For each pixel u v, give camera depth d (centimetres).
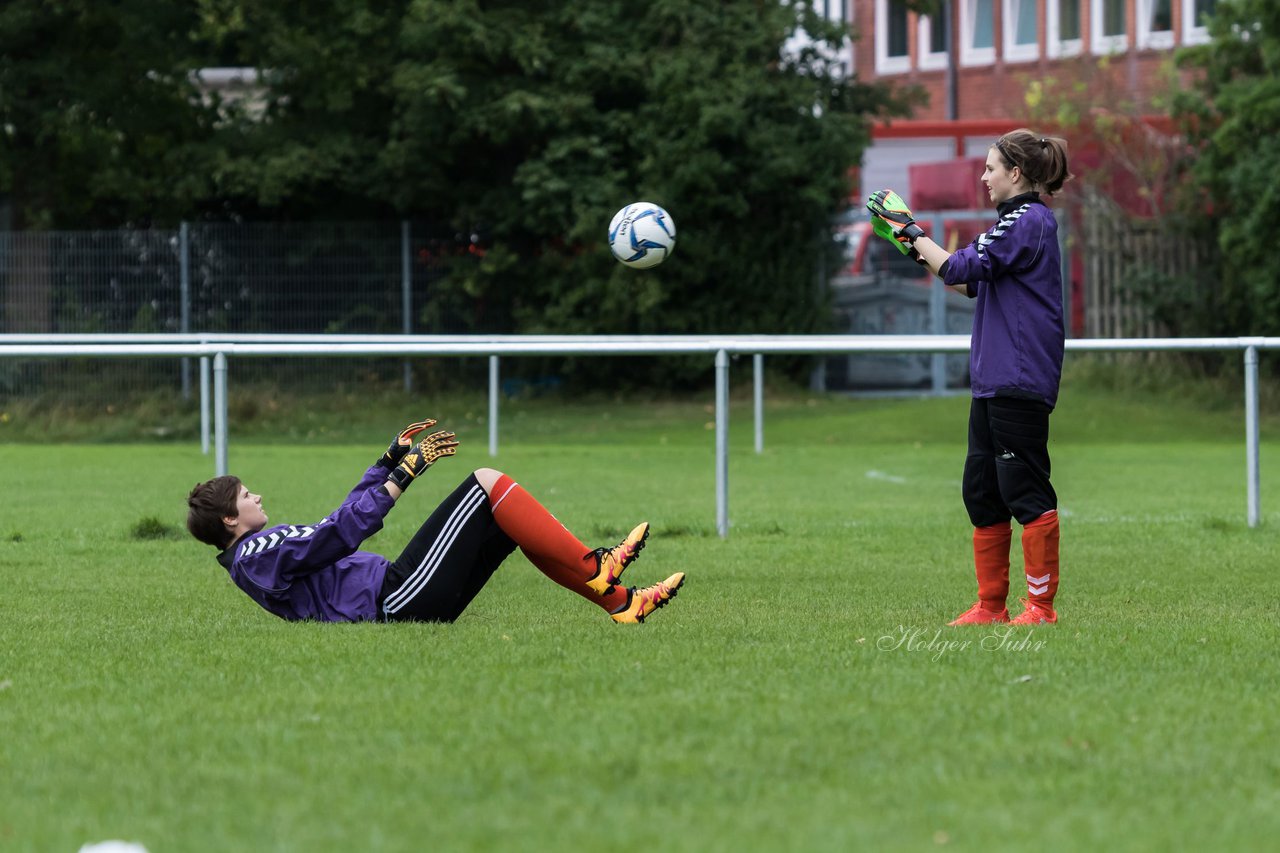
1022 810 945
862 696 1259
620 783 1005
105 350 2592
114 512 3300
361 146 7619
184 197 7631
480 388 7325
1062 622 1745
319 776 1028
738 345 2698
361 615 1642
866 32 10981
